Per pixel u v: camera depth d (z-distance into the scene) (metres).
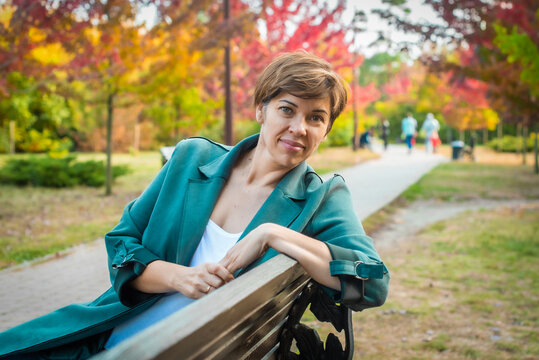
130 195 10.77
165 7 8.57
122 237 1.39
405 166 18.73
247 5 9.11
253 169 1.39
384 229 7.65
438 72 10.09
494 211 9.20
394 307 4.14
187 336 0.69
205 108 11.29
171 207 1.39
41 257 5.43
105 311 1.32
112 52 8.71
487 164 20.34
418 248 6.34
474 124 27.61
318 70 1.27
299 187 1.37
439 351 3.29
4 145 24.44
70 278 4.63
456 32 8.52
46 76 8.45
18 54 7.41
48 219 7.71
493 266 5.43
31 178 12.07
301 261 1.11
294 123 1.28
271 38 10.82
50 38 7.85
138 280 1.27
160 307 1.29
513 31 7.40
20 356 1.31
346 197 1.38
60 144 26.02
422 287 4.70
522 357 3.20
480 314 3.99
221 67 10.91
